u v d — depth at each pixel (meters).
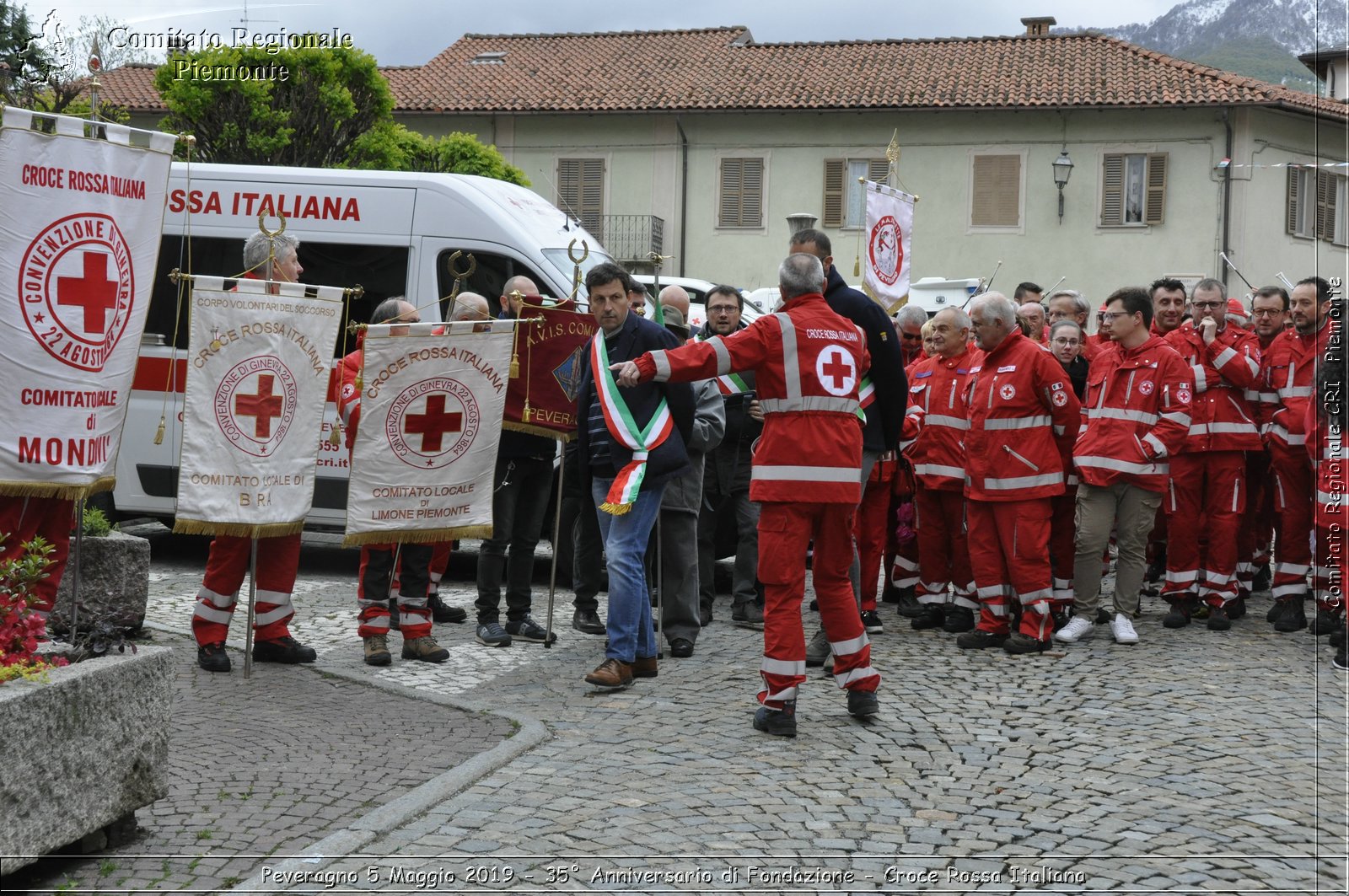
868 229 10.34
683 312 9.24
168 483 10.92
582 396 7.18
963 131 30.55
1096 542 8.51
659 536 7.86
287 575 7.39
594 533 8.52
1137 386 8.36
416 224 10.80
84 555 7.71
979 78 30.98
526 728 6.08
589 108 31.33
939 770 5.67
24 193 5.71
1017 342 8.19
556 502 10.40
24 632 4.45
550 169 32.25
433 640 7.68
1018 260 30.47
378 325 7.39
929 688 7.16
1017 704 6.82
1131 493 8.40
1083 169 30.12
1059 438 8.31
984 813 5.12
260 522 6.96
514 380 7.92
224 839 4.62
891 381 7.41
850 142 30.98
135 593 7.86
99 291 5.96
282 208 10.91
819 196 31.19
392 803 4.96
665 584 7.88
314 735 5.91
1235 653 8.13
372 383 7.30
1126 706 6.79
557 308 8.09
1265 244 29.42
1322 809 5.18
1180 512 9.00
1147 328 8.45
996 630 8.27
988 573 8.24
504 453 8.12
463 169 26.56
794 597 6.18
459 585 10.48
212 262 10.95
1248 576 9.66
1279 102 28.56
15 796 4.01
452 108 31.72
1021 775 5.61
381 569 7.59
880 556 8.80
